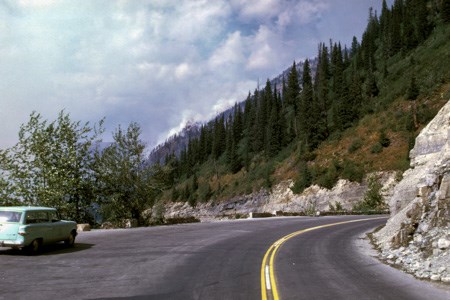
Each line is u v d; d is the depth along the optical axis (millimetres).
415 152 21797
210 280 10383
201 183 146125
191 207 133000
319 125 98062
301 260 13656
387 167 68125
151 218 34625
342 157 81625
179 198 145875
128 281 10219
